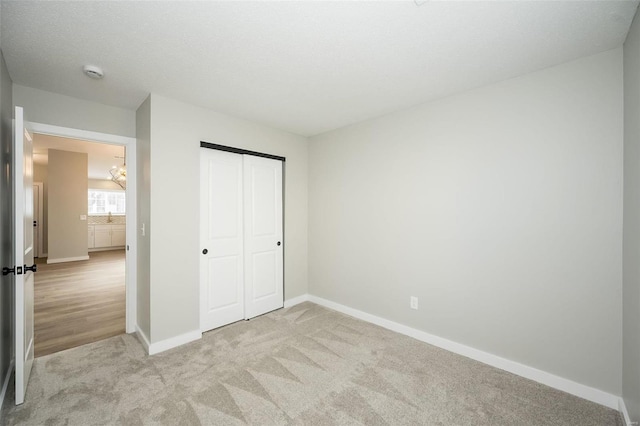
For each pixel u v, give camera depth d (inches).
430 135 107.4
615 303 72.4
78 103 104.3
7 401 73.6
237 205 129.1
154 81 91.7
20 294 72.7
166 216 103.9
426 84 93.7
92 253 323.0
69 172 263.3
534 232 84.5
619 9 58.9
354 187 134.5
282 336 112.9
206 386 80.5
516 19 62.1
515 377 85.7
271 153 140.1
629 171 66.4
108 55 76.7
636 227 61.5
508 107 89.4
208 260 118.5
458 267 100.2
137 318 116.4
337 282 142.4
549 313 82.1
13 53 75.1
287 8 58.9
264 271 137.9
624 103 70.3
